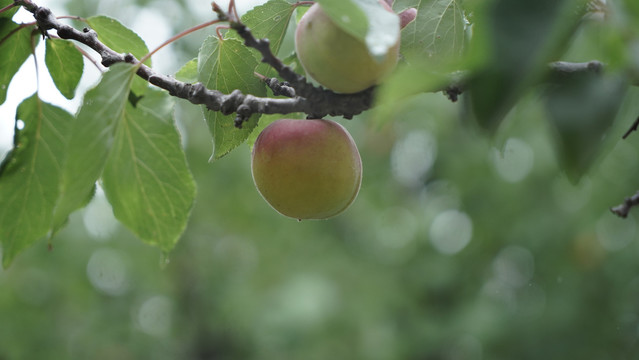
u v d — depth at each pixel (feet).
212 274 28.86
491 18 2.96
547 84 3.61
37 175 7.77
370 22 4.66
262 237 27.91
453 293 25.30
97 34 7.90
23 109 7.51
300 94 6.04
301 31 5.99
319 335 23.04
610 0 3.59
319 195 6.59
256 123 7.02
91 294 26.05
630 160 21.16
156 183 6.70
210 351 29.86
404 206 28.32
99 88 5.66
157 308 29.94
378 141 24.36
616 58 3.52
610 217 22.13
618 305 21.65
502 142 6.92
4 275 23.36
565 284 21.98
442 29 7.11
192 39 22.45
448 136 24.32
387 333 23.52
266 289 26.53
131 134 6.41
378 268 26.89
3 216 7.79
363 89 6.08
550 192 22.03
